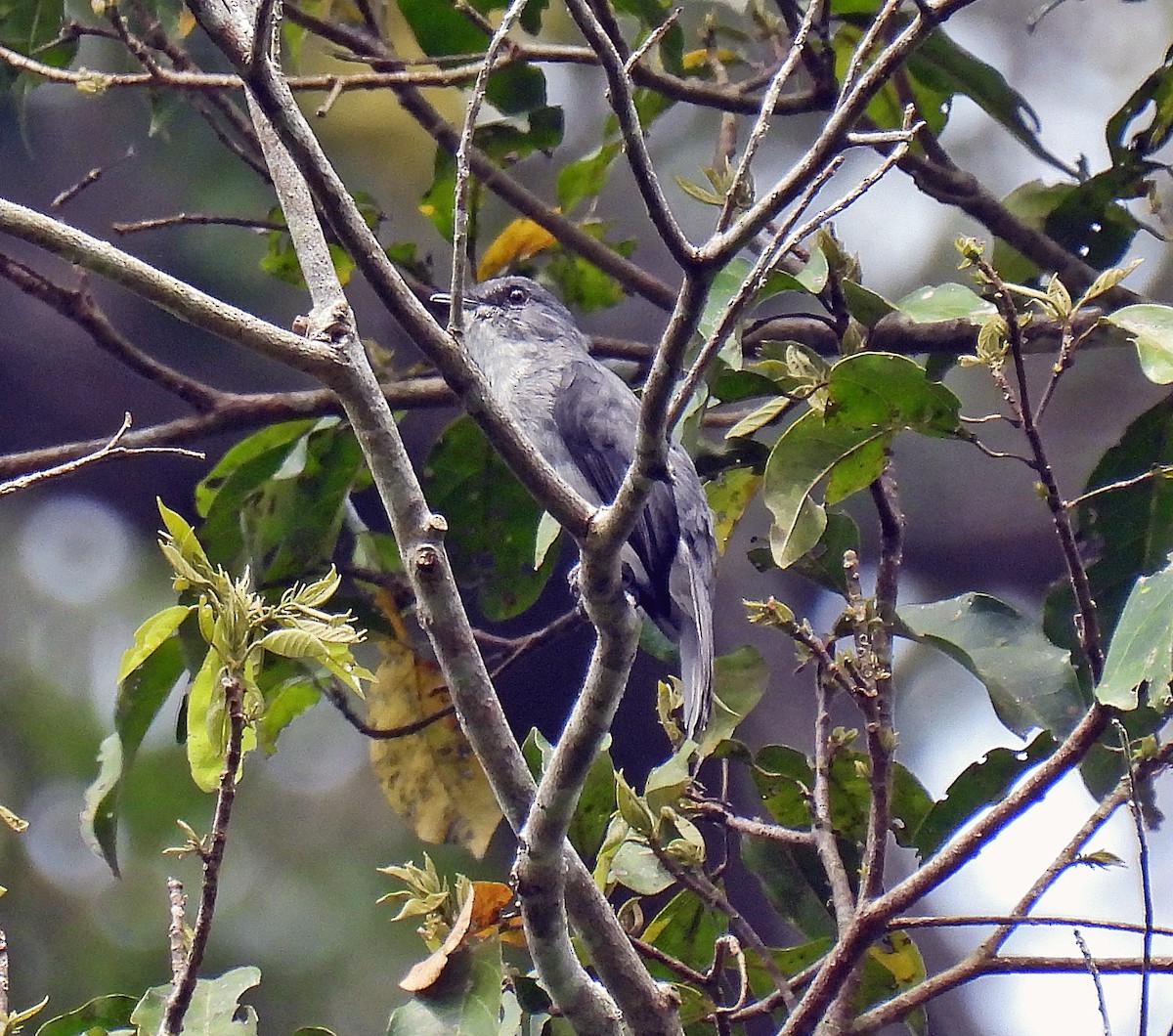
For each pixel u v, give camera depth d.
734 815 7.84
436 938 7.22
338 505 10.15
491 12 10.24
